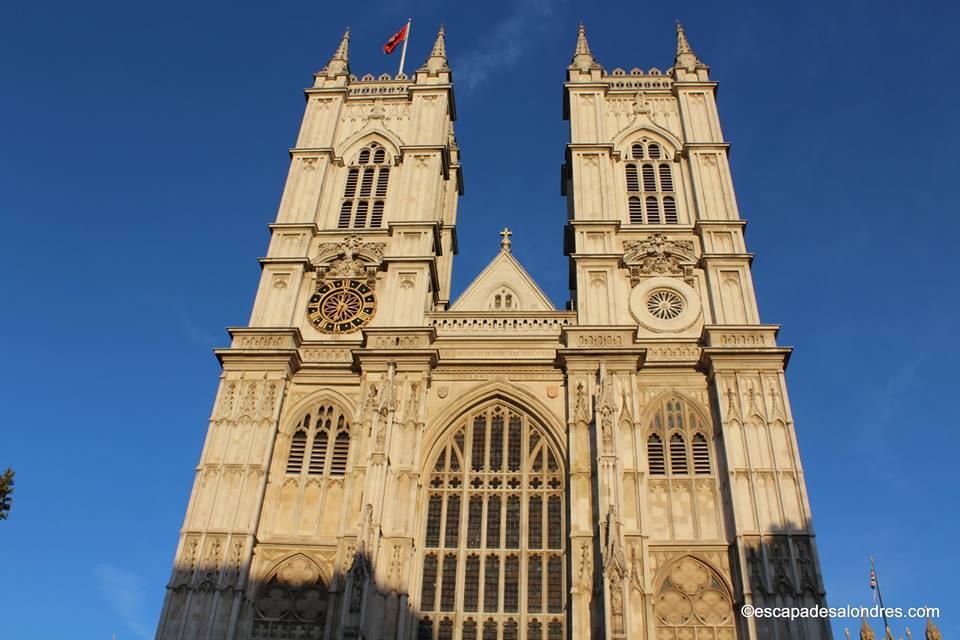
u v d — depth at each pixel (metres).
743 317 51.72
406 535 43.41
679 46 67.38
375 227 57.97
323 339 52.53
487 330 52.44
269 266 55.22
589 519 43.53
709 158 59.72
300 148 61.81
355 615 39.41
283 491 46.97
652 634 39.69
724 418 46.75
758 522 43.16
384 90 66.38
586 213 57.25
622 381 48.25
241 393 48.97
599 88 63.97
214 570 42.97
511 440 48.47
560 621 42.69
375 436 45.44
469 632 42.84
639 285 53.81
